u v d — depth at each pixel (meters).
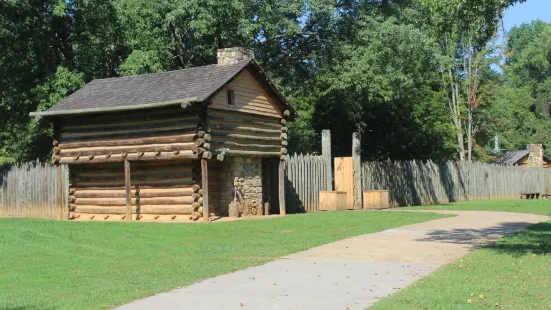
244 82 23.73
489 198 42.81
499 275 10.49
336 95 38.56
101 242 16.67
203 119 21.28
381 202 30.00
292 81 37.22
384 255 13.36
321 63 35.97
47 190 26.83
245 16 31.42
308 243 15.56
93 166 24.56
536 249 13.52
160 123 22.08
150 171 23.12
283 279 10.83
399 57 32.69
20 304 9.32
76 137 24.00
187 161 22.28
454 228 18.83
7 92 30.28
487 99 57.47
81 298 9.60
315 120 43.44
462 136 56.94
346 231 18.47
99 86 25.58
